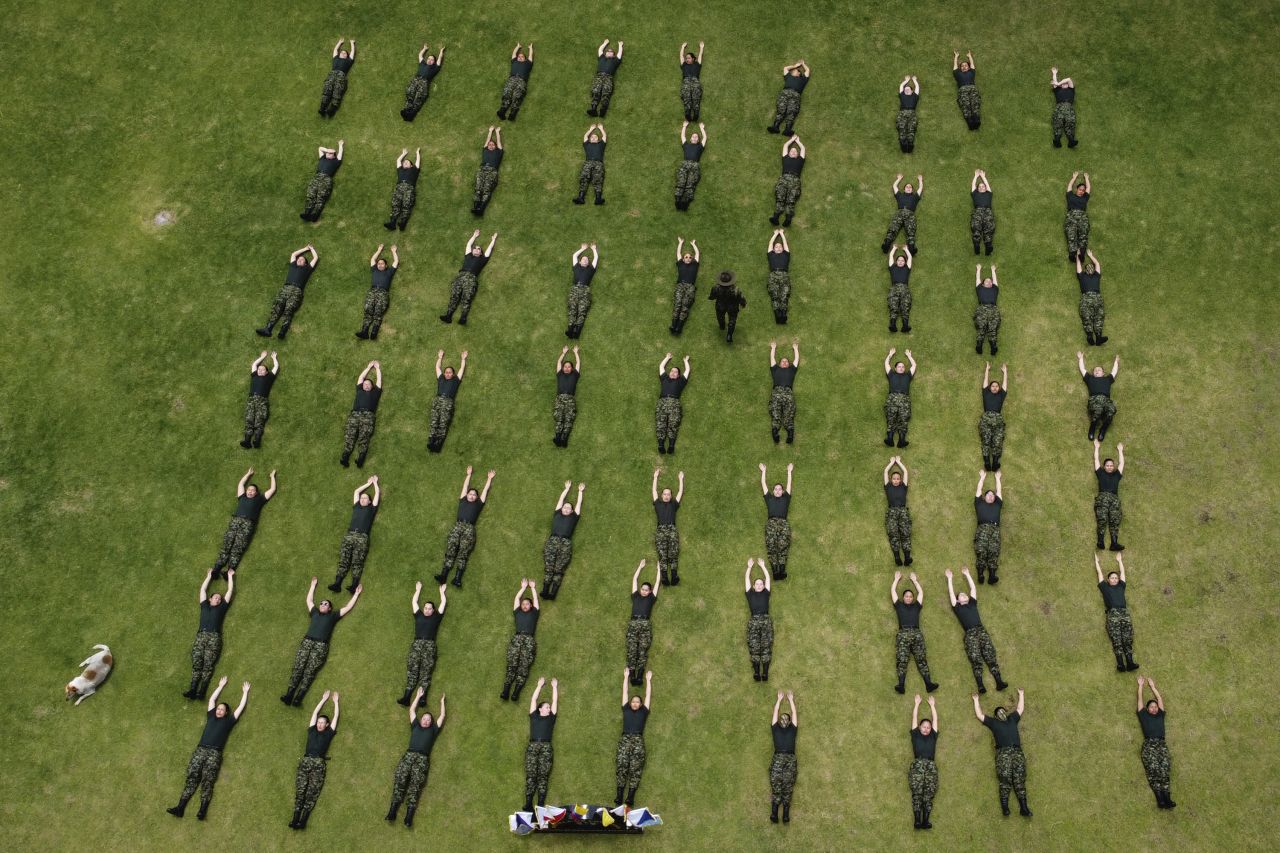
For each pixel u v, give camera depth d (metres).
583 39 32.34
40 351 28.27
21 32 32.31
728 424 27.39
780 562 25.72
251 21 32.62
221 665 25.02
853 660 25.05
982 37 32.41
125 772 24.14
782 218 29.91
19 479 26.83
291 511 26.52
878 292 29.00
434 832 23.62
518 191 30.33
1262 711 24.44
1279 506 26.36
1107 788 23.88
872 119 31.28
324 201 30.11
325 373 28.02
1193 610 25.41
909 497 26.56
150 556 26.11
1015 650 25.12
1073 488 26.69
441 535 26.30
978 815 23.67
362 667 25.00
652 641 25.22
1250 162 30.59
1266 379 27.83
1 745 24.27
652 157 30.75
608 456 27.05
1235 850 23.28
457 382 27.59
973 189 29.98
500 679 24.91
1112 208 30.02
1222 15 32.62
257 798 23.91
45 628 25.36
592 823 23.14
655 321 28.58
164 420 27.53
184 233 29.84
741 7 32.75
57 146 30.94
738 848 23.44
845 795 23.89
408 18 32.72
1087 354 28.16
